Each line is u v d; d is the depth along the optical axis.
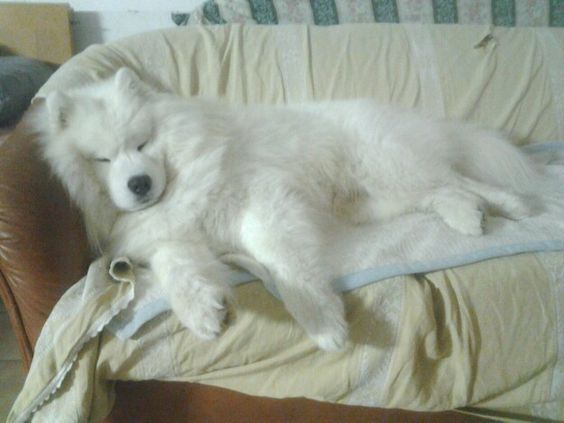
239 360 1.02
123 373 1.01
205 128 1.20
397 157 1.39
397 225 1.29
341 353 1.01
